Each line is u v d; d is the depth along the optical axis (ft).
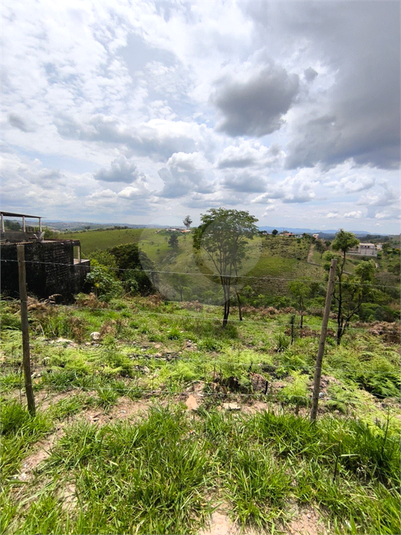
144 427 8.01
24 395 10.18
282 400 10.81
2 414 8.14
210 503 6.19
